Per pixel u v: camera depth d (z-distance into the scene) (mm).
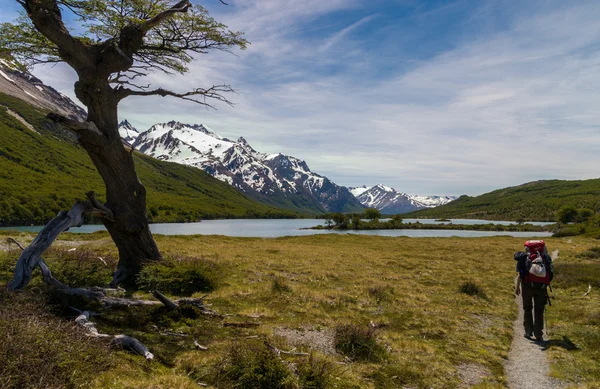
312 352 8312
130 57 14367
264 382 6438
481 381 7508
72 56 13141
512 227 142625
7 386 4719
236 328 10055
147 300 11750
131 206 15023
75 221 12328
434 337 10391
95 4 13211
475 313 13367
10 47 14211
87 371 5703
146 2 14297
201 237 49812
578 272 19953
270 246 40875
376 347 8898
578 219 152750
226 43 16422
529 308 10680
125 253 15391
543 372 8055
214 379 6652
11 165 183750
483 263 28625
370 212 155750
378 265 26266
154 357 7273
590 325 11469
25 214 125750
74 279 13328
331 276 20219
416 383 7309
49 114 12445
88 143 13945
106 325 8914
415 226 150500
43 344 5617
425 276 21641
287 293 15016
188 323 10016
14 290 9320
